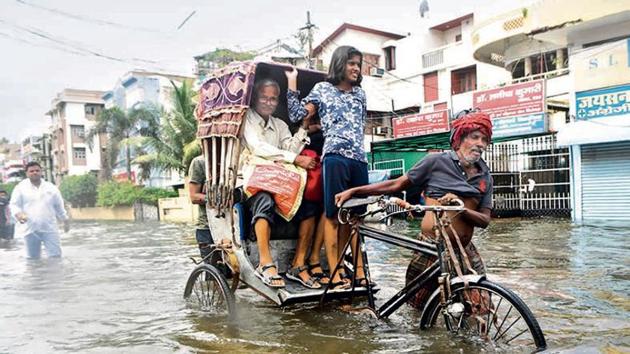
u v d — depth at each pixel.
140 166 30.59
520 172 15.08
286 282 4.58
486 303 3.39
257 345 3.56
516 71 19.38
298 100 4.61
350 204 3.95
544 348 3.12
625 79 12.07
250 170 4.40
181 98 26.05
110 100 42.03
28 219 8.44
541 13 15.35
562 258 7.06
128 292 5.69
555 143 14.47
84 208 37.06
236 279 4.54
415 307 4.18
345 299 4.39
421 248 3.71
